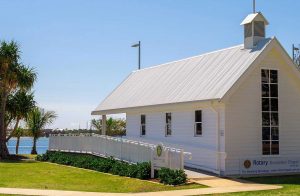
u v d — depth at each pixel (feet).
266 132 82.23
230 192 60.59
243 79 78.23
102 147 103.09
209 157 81.56
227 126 78.48
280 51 82.94
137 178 75.51
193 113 87.76
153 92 104.78
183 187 65.98
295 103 85.87
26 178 79.10
